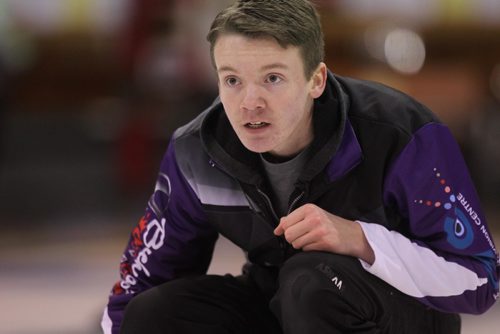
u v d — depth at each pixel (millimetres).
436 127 4859
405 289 4656
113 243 13258
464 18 17641
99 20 20812
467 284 4750
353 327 4547
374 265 4574
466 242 4766
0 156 17250
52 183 17172
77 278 11227
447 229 4746
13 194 16328
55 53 20500
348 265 4566
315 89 4711
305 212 4594
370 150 4785
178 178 5148
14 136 19844
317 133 4777
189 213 5191
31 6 20703
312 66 4594
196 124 5129
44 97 20578
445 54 16172
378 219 4809
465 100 15367
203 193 5066
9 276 11344
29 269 11703
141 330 4965
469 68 15945
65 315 9578
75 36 20672
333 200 4852
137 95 16375
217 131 4984
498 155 16422
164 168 5238
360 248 4598
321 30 4656
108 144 19703
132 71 16297
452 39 16219
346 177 4824
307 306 4477
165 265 5348
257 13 4410
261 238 5082
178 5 15750
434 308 4828
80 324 9242
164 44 15984
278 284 5016
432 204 4758
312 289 4484
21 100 20281
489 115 16250
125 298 5422
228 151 4926
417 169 4758
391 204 4855
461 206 4797
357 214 4824
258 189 4883
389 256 4605
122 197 16422
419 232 4820
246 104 4465
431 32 16250
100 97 20625
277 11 4426
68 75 20547
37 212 15227
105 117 20328
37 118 20562
